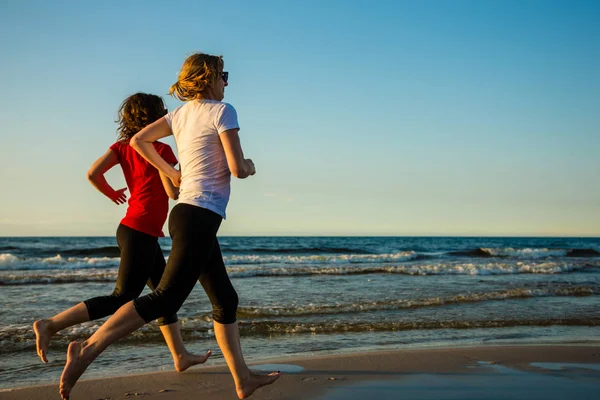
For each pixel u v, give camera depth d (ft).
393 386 10.39
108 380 10.76
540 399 9.48
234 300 8.55
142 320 7.13
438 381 10.80
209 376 11.12
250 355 13.46
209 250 7.45
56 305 22.31
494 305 22.93
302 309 20.76
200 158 7.47
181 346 11.26
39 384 10.78
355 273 40.83
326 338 15.94
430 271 41.83
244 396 8.46
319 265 54.65
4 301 23.44
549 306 22.76
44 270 43.55
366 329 17.34
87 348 6.93
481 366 12.15
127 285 8.57
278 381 10.75
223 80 8.08
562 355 13.38
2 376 11.43
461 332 17.04
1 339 14.85
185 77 7.80
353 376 11.19
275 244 123.03
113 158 9.25
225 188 7.63
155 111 9.21
